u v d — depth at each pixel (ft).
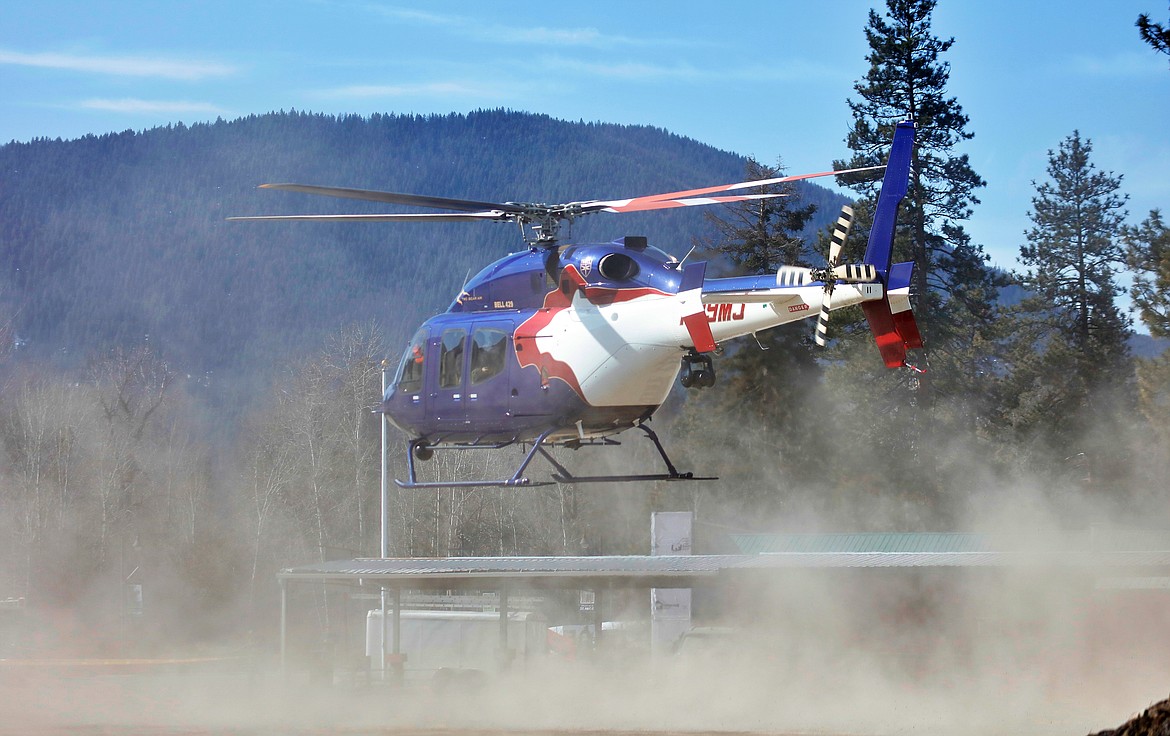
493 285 143.02
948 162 368.27
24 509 475.72
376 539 481.46
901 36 374.84
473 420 140.15
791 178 127.24
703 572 165.37
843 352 383.04
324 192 124.98
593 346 133.28
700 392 400.88
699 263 129.90
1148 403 332.60
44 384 539.29
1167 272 319.06
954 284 375.25
